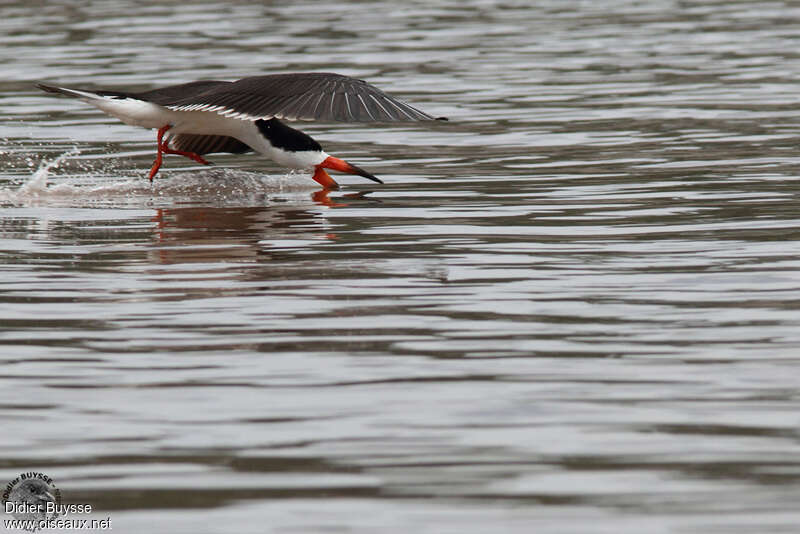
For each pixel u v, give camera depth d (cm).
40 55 2938
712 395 826
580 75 2619
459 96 2389
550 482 700
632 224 1358
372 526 655
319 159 1628
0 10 3847
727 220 1366
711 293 1068
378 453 743
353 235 1339
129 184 1655
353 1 4022
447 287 1106
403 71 2681
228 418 802
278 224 1407
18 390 856
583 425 780
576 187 1588
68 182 1692
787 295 1054
